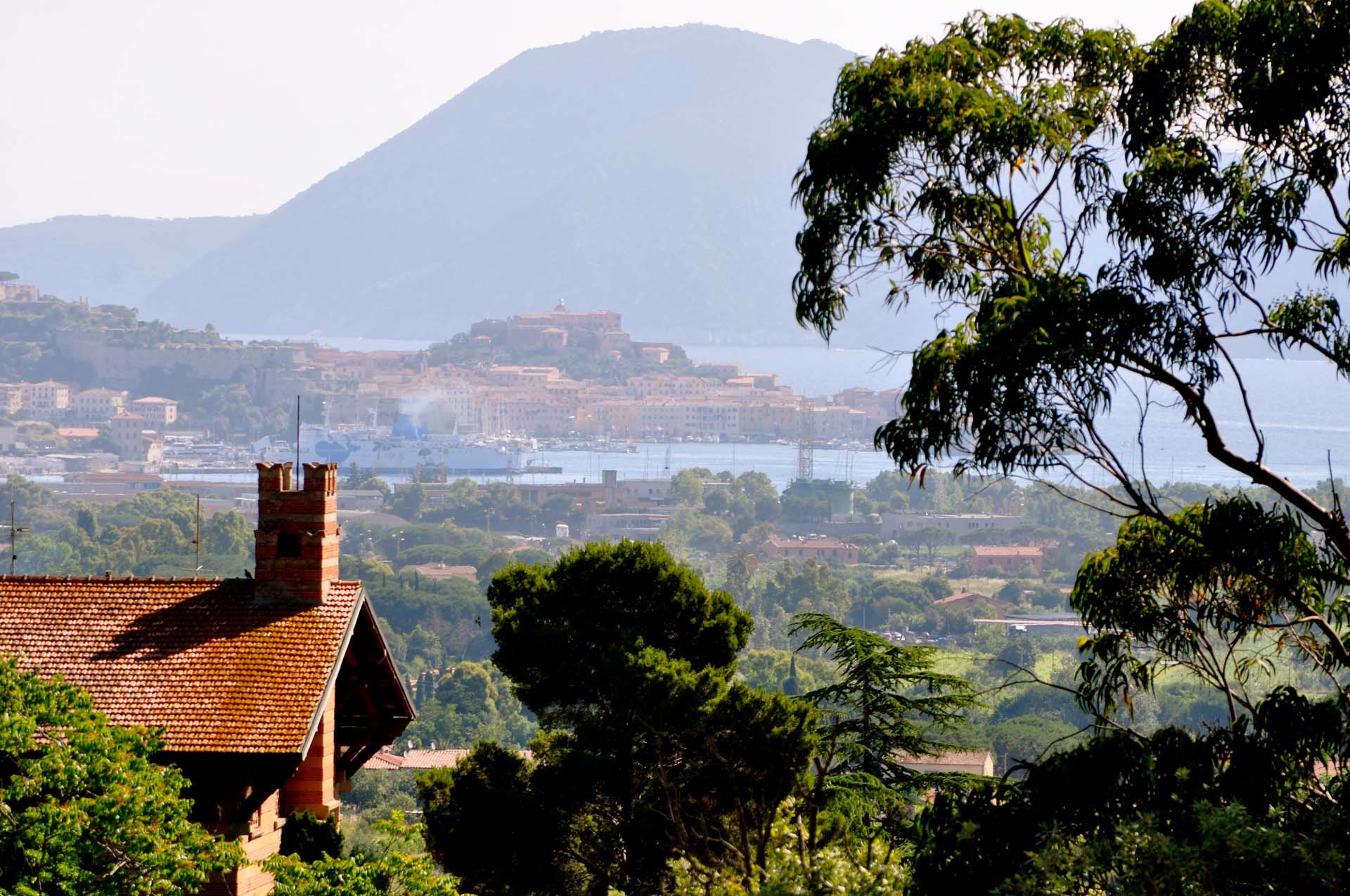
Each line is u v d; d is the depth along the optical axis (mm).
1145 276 47906
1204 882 34625
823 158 49375
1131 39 50500
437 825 63938
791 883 41938
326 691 48156
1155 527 51562
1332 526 47531
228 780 45844
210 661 48781
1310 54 47000
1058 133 49188
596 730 56562
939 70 48656
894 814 50000
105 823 38500
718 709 51281
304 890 42312
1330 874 34375
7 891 37219
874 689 54281
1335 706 44750
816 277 50938
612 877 61344
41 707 40062
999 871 40906
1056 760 42500
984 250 51156
